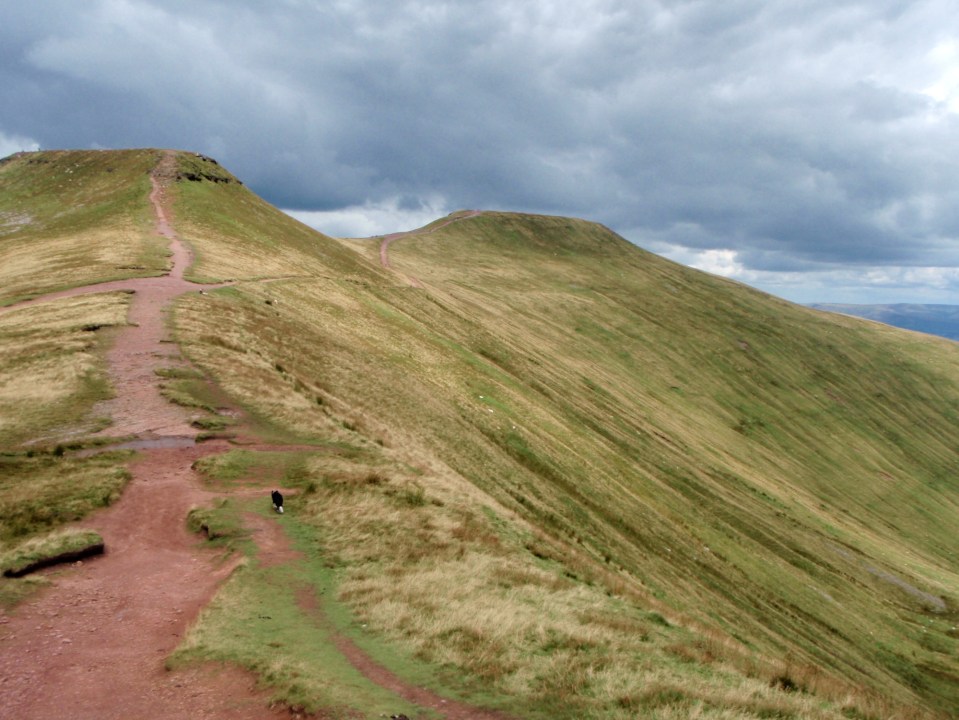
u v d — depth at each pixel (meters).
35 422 29.36
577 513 46.50
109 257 68.31
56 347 39.12
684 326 185.75
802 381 174.25
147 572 19.06
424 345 75.38
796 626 48.56
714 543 57.88
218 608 16.52
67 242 78.12
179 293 55.41
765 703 14.66
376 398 48.69
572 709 13.27
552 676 14.66
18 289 55.00
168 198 102.19
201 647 14.48
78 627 15.66
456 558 22.66
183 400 33.47
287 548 21.20
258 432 32.12
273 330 53.06
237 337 47.22
